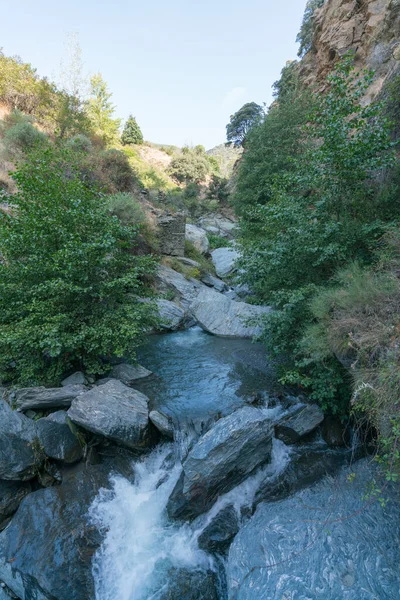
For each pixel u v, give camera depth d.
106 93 25.08
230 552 3.33
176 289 11.52
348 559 2.99
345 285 4.43
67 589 3.17
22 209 5.73
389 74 8.14
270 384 5.89
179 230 14.69
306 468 4.19
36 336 4.89
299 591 2.80
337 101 5.36
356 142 5.12
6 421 4.31
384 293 3.68
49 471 4.34
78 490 4.10
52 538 3.54
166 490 4.09
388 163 5.13
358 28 15.04
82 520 3.76
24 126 12.32
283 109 14.28
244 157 15.52
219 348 8.02
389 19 12.24
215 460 3.71
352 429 4.55
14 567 3.42
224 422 4.16
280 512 3.62
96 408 4.55
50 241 5.61
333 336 3.97
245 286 13.05
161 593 3.21
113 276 6.25
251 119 33.56
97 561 3.43
